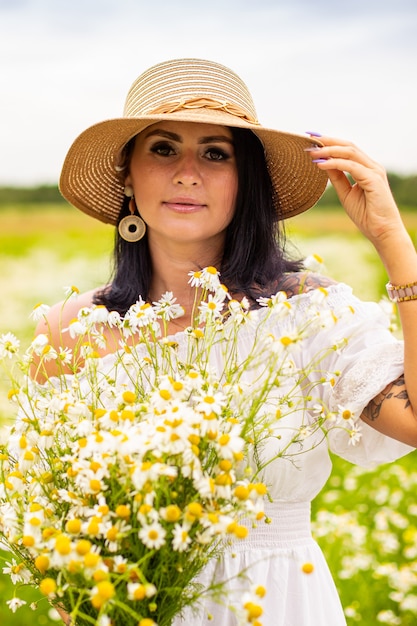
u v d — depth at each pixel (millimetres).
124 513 1613
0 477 1889
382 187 2053
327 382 2014
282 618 2145
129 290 2498
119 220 2637
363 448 2164
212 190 2275
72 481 1732
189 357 2184
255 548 2172
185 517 1603
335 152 2092
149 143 2283
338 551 4367
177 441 1600
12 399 1875
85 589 1556
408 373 2008
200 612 2062
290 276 2389
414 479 5469
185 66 2299
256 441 1883
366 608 3920
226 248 2410
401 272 2010
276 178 2510
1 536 1877
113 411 1710
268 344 1869
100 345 2041
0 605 3818
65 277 10805
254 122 2307
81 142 2434
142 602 1661
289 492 2178
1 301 9812
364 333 2129
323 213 11484
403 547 4699
